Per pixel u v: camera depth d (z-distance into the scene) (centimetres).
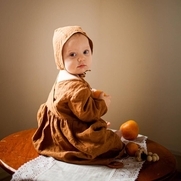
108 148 74
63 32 76
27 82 114
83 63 77
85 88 71
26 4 105
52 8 107
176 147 108
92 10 107
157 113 108
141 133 113
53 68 115
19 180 67
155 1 98
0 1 102
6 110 113
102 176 67
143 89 108
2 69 109
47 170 70
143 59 105
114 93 114
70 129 74
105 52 110
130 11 102
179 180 108
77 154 73
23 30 108
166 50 100
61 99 72
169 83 103
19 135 94
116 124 117
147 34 102
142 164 74
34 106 118
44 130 80
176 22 96
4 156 79
